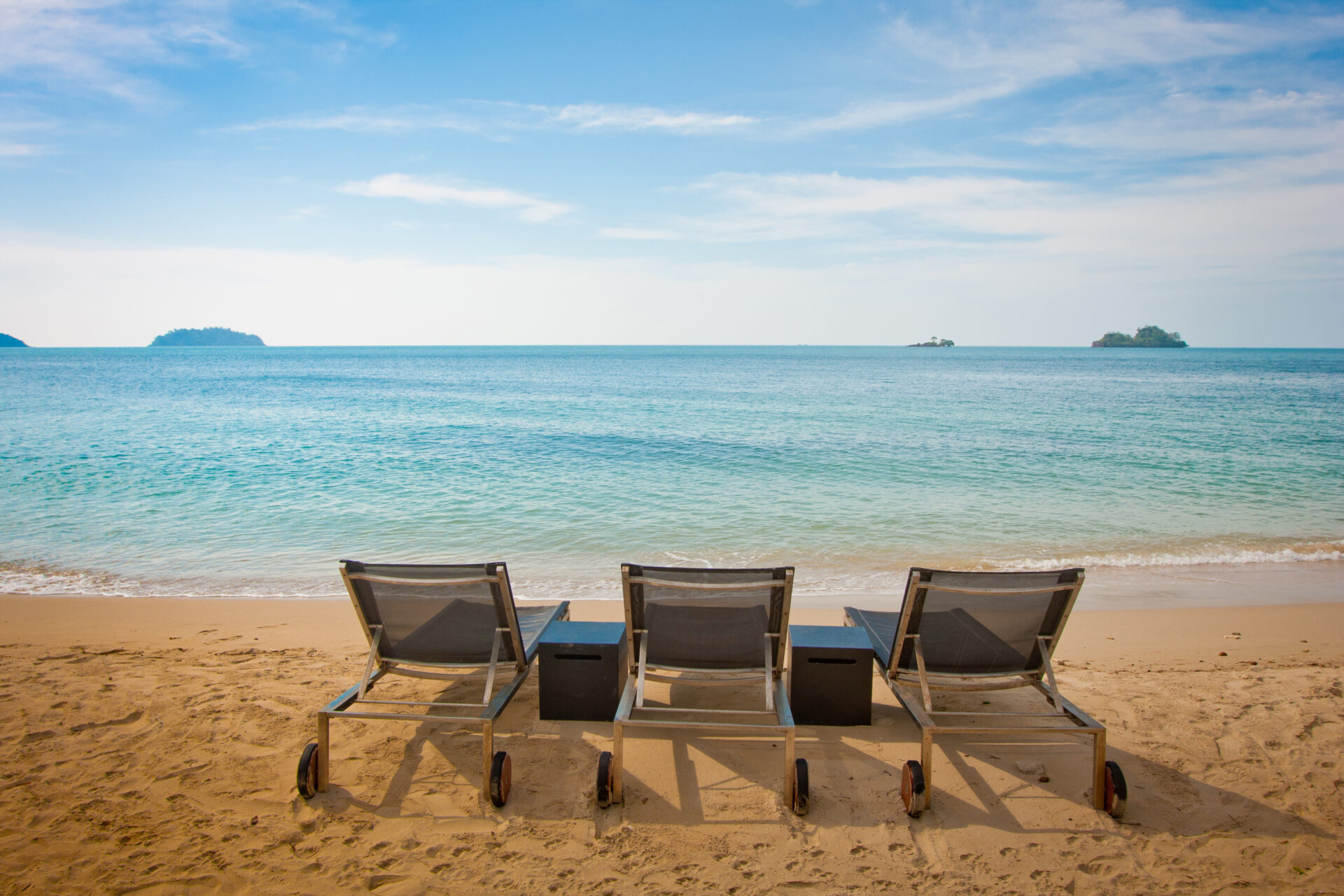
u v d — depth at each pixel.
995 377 66.94
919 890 2.98
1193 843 3.32
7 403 33.88
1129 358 146.62
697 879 3.03
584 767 3.91
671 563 9.39
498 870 3.08
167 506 12.24
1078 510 12.54
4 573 8.81
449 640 4.05
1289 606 7.79
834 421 26.52
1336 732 4.38
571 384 54.19
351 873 3.06
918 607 3.80
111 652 5.86
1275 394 43.50
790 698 4.42
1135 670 5.67
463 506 12.35
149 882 2.99
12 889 2.93
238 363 103.19
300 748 4.12
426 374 71.25
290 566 9.09
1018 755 4.10
